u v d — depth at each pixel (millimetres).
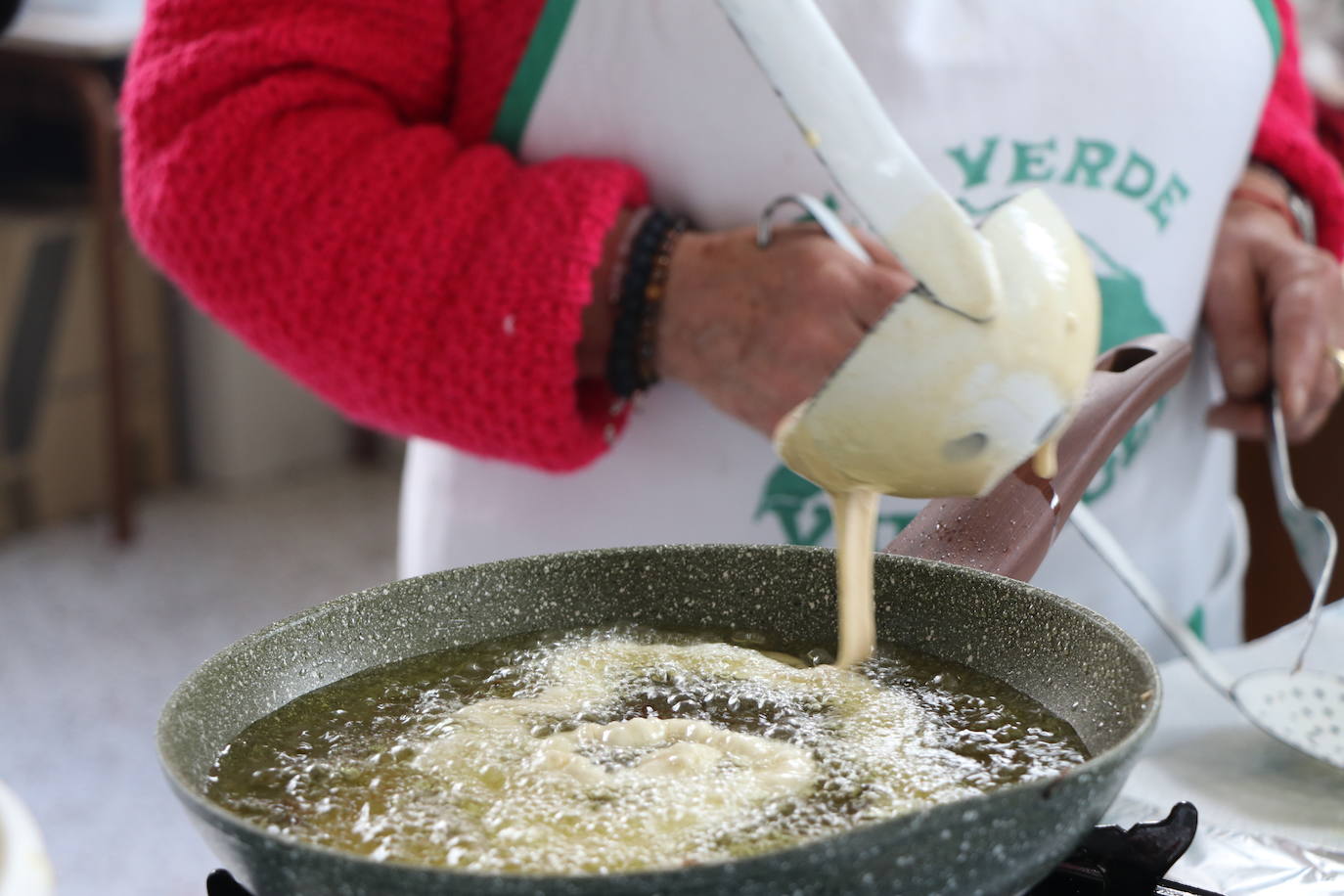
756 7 445
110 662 2508
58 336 3100
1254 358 1038
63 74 2729
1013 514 657
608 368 949
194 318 3379
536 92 995
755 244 902
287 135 917
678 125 979
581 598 660
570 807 493
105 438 3217
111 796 2064
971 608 610
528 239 897
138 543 3090
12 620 2684
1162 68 1005
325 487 3504
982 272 459
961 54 970
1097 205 1023
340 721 569
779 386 889
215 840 425
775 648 649
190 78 933
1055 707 565
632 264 923
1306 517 845
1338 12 2203
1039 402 480
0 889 350
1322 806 688
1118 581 1104
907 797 501
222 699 550
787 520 1044
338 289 918
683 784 506
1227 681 783
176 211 932
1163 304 1062
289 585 2871
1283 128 1176
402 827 488
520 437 937
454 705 584
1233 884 614
